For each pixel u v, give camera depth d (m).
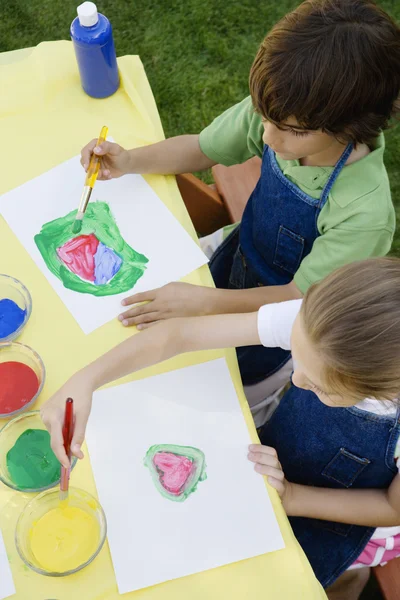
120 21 2.47
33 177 1.25
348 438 1.16
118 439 1.02
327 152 1.16
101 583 0.92
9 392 1.03
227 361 1.10
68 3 2.47
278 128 1.07
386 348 0.80
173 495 0.99
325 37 0.97
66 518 0.95
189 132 2.34
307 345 0.87
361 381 0.84
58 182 1.24
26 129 1.30
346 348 0.82
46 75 1.35
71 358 1.08
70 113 1.33
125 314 1.12
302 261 1.28
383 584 1.26
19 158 1.26
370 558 1.28
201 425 1.04
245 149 1.40
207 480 1.00
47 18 2.45
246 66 2.44
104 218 1.22
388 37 0.98
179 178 1.53
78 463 1.00
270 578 0.94
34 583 0.91
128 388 1.06
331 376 0.87
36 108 1.32
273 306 1.08
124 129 1.33
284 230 1.34
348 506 1.17
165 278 1.18
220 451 1.03
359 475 1.22
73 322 1.12
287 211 1.30
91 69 1.27
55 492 0.96
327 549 1.26
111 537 0.95
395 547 1.28
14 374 1.05
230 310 1.20
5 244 1.18
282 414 1.28
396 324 0.80
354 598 1.37
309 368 0.90
